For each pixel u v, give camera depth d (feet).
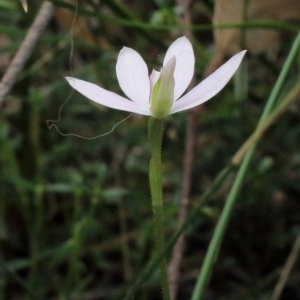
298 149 1.07
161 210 0.50
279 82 0.69
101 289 1.03
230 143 1.06
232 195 0.65
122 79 0.50
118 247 1.03
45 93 1.06
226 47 0.89
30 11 1.05
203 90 0.49
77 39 1.04
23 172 1.07
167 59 0.51
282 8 0.87
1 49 1.05
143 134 1.05
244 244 1.04
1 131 0.98
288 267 0.84
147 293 0.91
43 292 0.97
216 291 1.03
